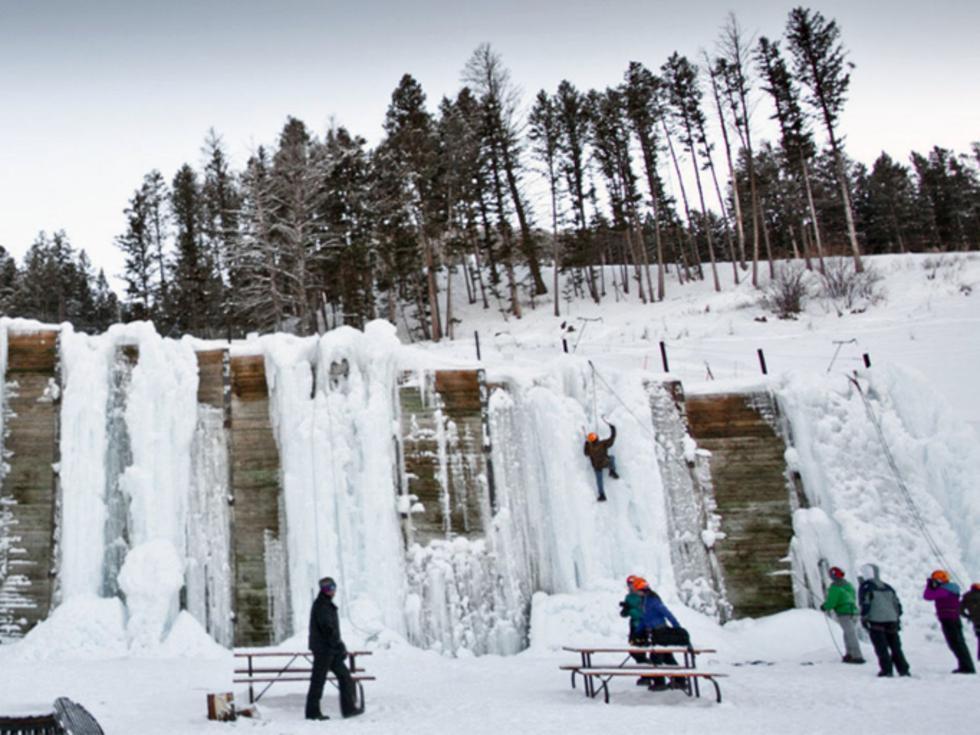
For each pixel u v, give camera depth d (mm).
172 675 11734
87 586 14930
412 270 39812
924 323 24781
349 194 37562
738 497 16188
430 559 15703
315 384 16562
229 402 16453
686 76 48406
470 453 16578
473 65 44062
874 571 10867
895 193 68375
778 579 15531
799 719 7562
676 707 8609
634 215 43844
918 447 15516
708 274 46500
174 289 45875
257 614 15195
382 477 15898
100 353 16391
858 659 11852
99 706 9094
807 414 16219
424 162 37594
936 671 10680
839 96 39406
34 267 58188
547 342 30047
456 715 8320
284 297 34969
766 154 59344
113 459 16000
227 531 15695
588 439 16391
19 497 15398
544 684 10977
